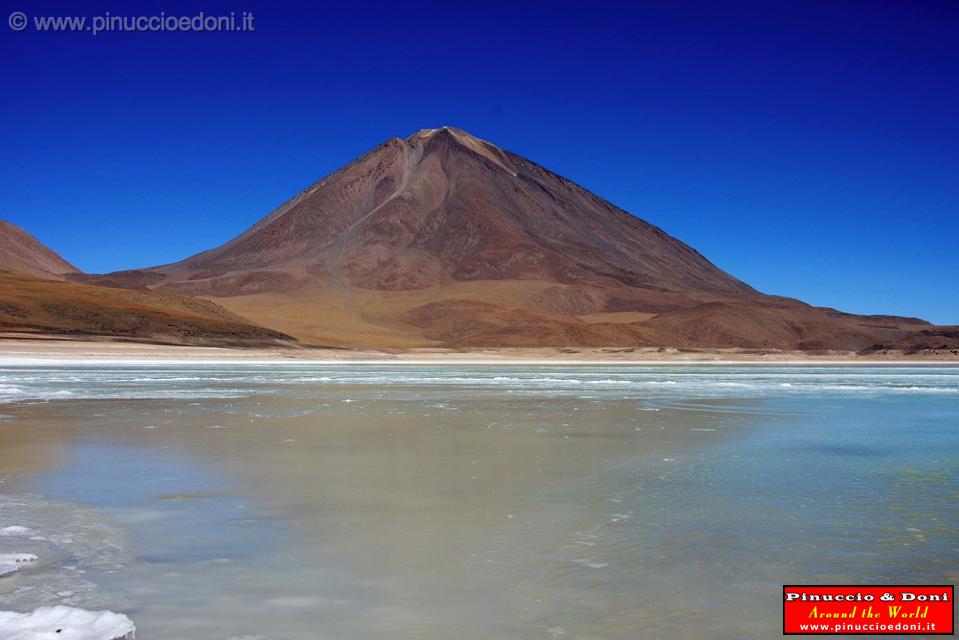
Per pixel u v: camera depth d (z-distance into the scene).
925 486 11.12
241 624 5.79
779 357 109.75
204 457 13.66
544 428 18.47
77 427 18.31
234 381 40.81
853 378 50.94
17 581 6.71
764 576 7.01
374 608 6.14
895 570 7.20
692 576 6.98
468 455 14.02
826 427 19.06
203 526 8.65
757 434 17.47
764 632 5.77
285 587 6.61
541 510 9.51
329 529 8.53
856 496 10.43
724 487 11.01
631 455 14.09
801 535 8.36
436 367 74.38
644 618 6.00
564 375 53.69
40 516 9.10
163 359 77.75
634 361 103.19
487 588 6.62
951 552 7.75
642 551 7.73
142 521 8.87
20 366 60.50
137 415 21.28
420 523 8.83
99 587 6.57
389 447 15.02
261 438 16.36
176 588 6.56
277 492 10.55
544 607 6.20
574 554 7.62
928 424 19.88
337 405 25.12
